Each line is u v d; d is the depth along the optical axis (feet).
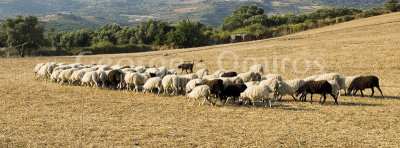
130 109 60.59
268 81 68.33
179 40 239.91
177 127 49.65
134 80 77.92
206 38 256.73
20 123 50.93
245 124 51.42
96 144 42.37
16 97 70.08
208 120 53.67
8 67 135.64
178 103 65.77
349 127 50.06
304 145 42.60
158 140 44.21
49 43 223.30
